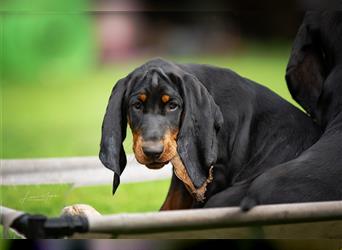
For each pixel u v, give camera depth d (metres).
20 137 13.95
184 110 5.59
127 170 8.48
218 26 20.80
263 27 20.97
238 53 20.53
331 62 6.69
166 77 5.61
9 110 16.53
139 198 9.20
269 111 6.42
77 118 15.88
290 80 6.81
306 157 5.85
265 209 5.16
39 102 17.22
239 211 5.13
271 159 6.21
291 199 5.48
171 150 5.50
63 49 19.20
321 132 6.53
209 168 5.65
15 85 18.61
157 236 5.23
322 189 5.56
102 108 16.97
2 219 4.99
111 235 5.07
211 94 6.10
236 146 6.14
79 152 12.72
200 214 5.08
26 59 18.80
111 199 9.11
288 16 20.66
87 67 19.25
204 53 20.64
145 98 5.55
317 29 6.74
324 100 6.55
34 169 8.56
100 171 8.58
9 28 18.42
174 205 6.45
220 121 5.80
